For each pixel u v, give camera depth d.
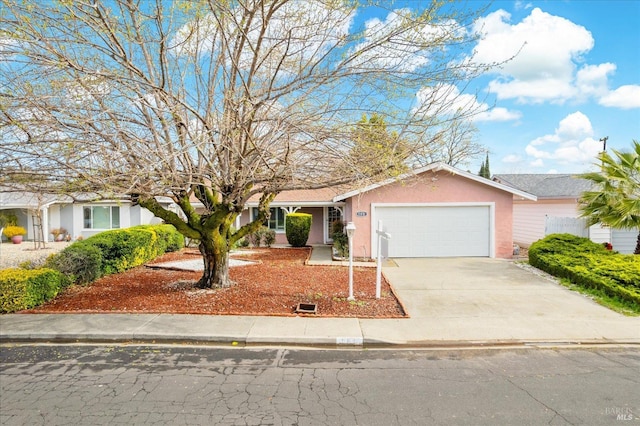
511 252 13.95
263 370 4.73
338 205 18.09
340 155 6.14
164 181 5.88
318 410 3.72
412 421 3.51
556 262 10.38
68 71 5.10
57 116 5.37
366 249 14.10
